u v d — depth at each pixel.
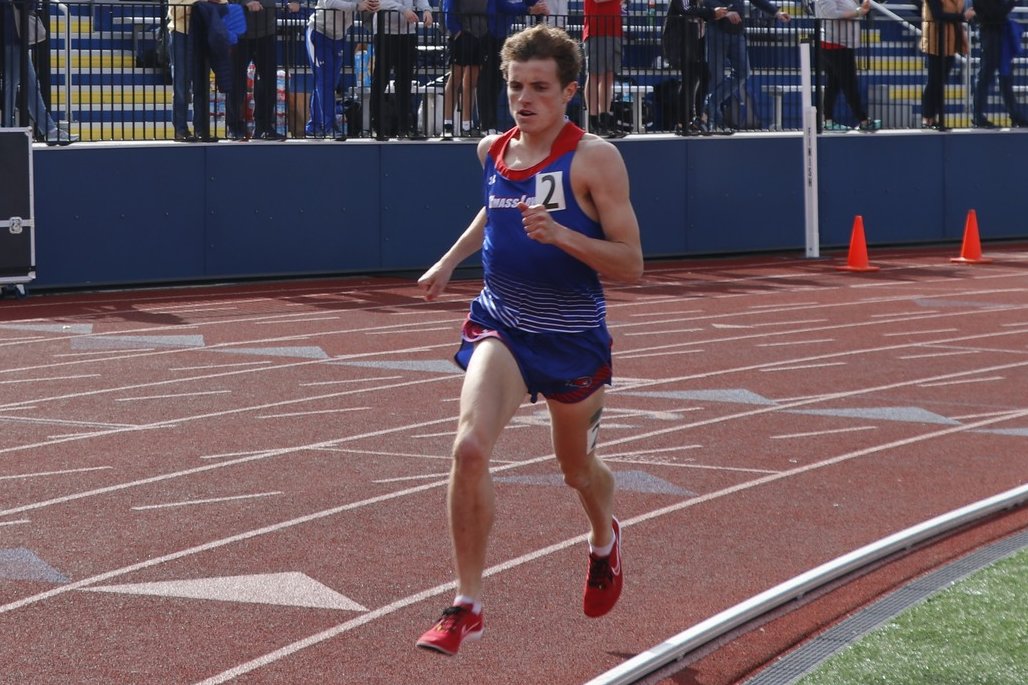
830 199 48.12
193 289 36.97
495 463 18.08
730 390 23.20
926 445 19.28
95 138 40.19
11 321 30.66
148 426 20.22
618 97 45.06
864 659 11.06
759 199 46.84
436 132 41.78
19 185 33.50
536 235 10.23
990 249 49.38
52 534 14.79
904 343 28.25
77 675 10.81
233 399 22.25
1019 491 16.12
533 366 10.67
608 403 22.08
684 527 15.25
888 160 49.25
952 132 50.53
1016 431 20.19
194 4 36.84
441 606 12.57
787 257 46.22
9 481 17.03
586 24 42.19
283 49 40.28
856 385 23.75
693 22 44.72
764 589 13.17
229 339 28.34
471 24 40.41
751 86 47.09
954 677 10.68
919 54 50.81
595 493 11.40
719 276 40.38
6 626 11.94
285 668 11.01
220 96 40.97
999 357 26.61
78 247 36.22
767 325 30.59
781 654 11.44
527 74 10.52
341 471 17.66
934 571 13.59
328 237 39.69
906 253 47.62
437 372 24.70
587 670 11.09
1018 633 11.64
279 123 41.34
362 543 14.54
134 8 39.22
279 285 37.97
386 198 40.47
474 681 10.80
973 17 50.66
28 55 34.94
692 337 28.84
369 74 41.19
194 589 12.98
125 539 14.62
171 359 25.91
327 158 39.47
